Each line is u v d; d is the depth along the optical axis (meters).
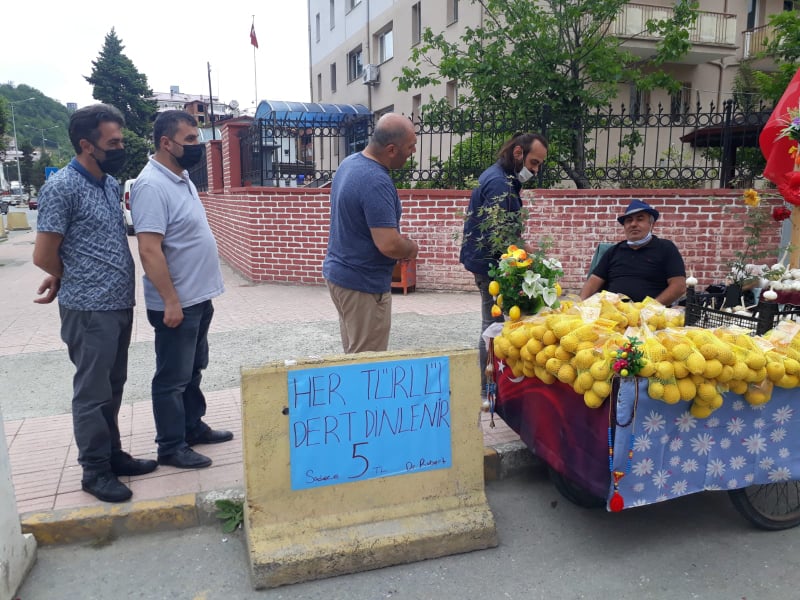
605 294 3.35
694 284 3.94
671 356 2.68
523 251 3.31
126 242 3.28
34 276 12.31
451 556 3.05
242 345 6.34
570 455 3.01
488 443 3.98
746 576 2.88
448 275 9.13
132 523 3.16
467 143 9.72
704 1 18.33
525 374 3.26
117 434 3.49
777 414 2.96
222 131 12.33
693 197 8.31
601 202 8.46
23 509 3.16
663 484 2.83
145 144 50.66
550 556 3.05
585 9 10.41
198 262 3.43
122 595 2.74
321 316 7.66
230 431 4.14
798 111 4.32
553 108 10.24
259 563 2.77
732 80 18.73
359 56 27.66
